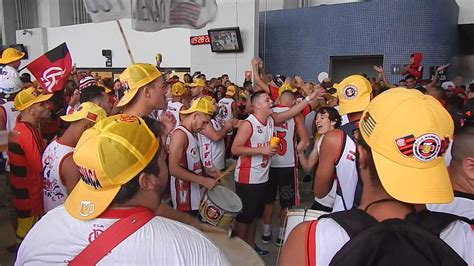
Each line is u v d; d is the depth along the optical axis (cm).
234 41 1129
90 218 97
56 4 1861
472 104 235
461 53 1312
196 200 262
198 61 1239
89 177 98
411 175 88
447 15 1062
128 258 93
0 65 367
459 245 88
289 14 1240
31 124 258
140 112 213
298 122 364
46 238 101
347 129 196
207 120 264
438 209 133
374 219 89
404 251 80
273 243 366
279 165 352
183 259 97
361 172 98
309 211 157
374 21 1107
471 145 129
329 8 1173
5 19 1995
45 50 1770
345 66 1257
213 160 329
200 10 353
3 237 339
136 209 99
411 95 94
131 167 97
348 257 81
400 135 89
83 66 1669
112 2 300
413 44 1062
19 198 250
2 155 397
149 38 1463
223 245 176
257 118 303
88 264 94
